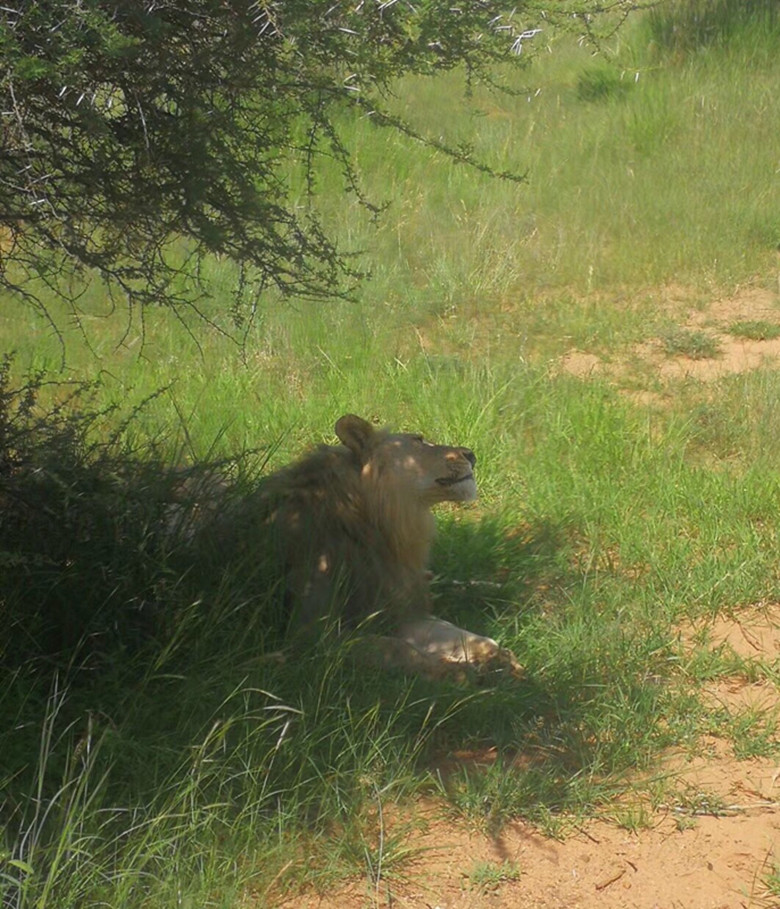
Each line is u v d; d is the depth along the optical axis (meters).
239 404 10.69
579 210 15.76
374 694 6.30
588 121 18.61
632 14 21.55
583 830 5.63
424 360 11.78
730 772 6.11
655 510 8.95
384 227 15.30
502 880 5.25
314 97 6.34
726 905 5.15
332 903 5.06
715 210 15.55
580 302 13.78
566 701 6.55
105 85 5.93
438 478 7.11
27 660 6.07
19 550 6.24
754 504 9.05
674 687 6.80
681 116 18.27
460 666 6.69
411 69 5.98
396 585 7.21
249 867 5.11
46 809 5.27
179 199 6.31
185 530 7.13
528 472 9.57
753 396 11.00
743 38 20.33
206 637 6.48
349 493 7.19
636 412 10.86
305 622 6.93
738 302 13.82
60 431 7.18
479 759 6.12
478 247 14.78
